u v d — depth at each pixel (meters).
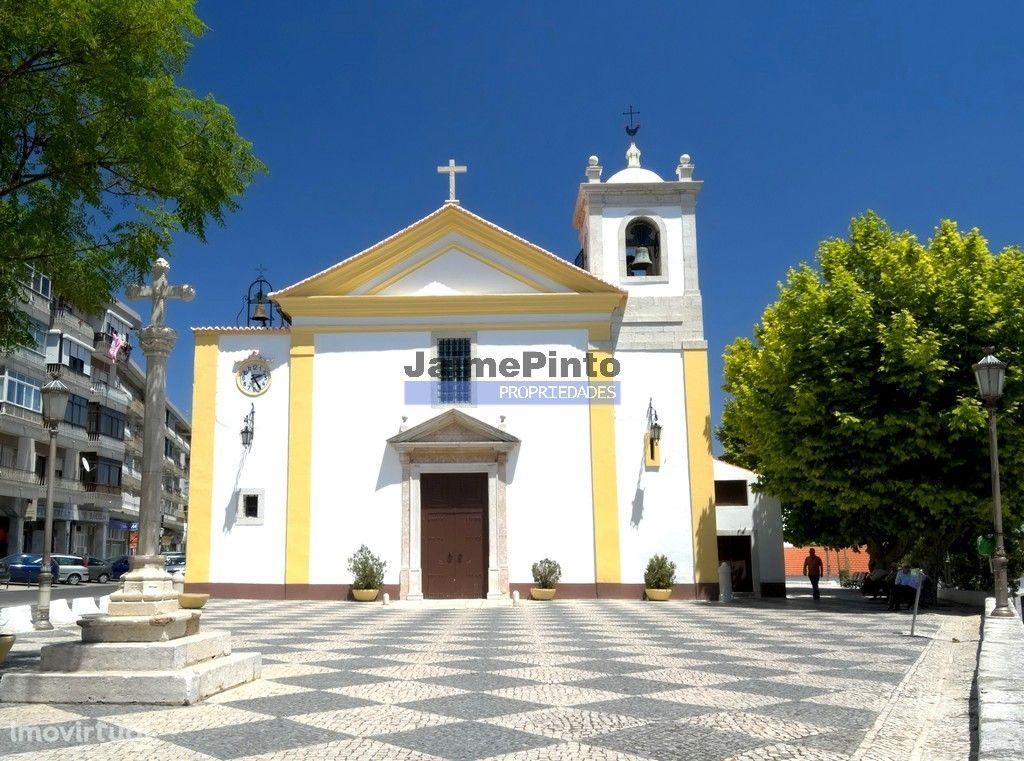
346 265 24.55
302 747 5.98
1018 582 23.09
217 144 10.16
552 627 15.56
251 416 24.14
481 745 6.05
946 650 11.83
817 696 8.01
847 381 20.16
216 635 8.96
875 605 21.81
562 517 23.59
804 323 21.42
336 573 23.33
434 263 24.78
